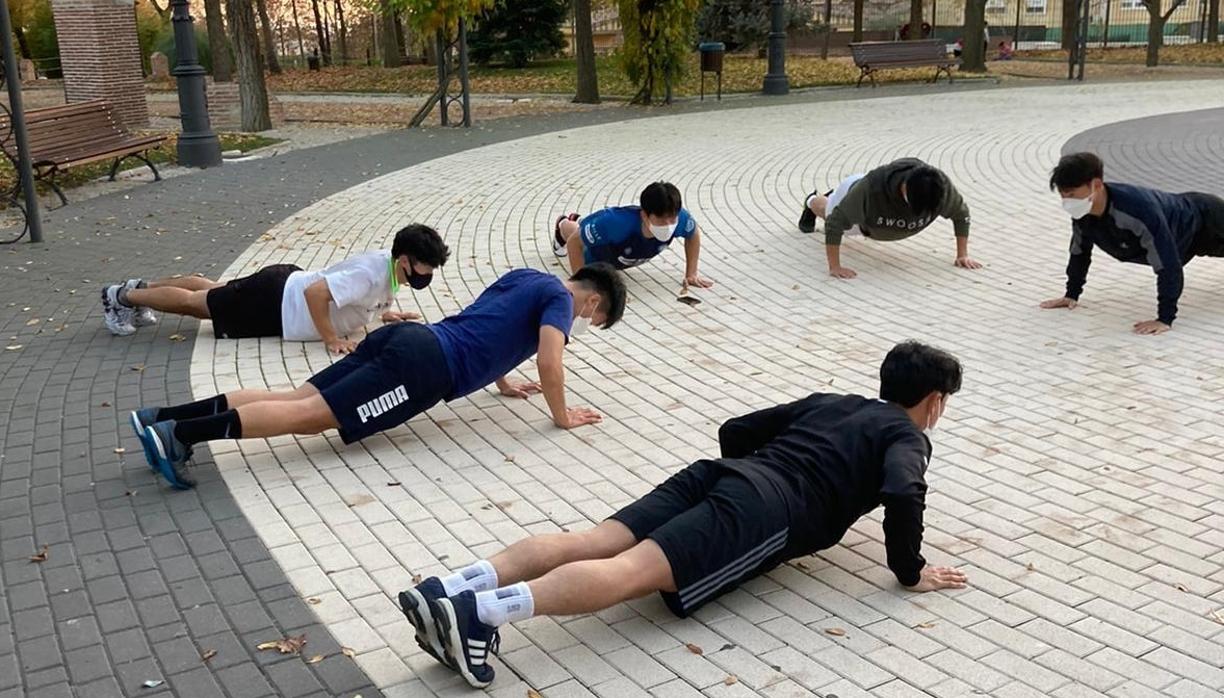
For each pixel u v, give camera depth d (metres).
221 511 4.68
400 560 4.27
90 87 20.17
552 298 5.37
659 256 9.15
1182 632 3.70
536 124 18.44
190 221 10.96
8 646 3.69
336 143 16.70
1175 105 19.53
